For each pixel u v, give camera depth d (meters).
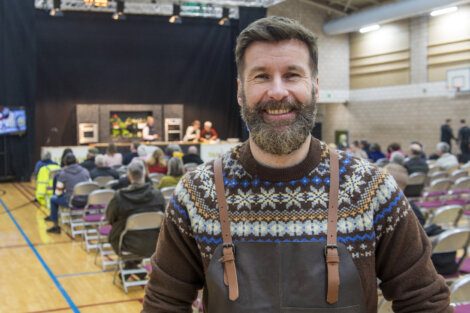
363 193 1.11
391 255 1.14
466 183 6.95
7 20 12.87
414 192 7.08
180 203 1.19
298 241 1.08
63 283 5.32
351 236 1.09
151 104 15.48
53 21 14.38
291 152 1.11
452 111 14.26
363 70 17.12
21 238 7.29
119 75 15.15
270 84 1.12
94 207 7.12
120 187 6.29
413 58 15.34
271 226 1.10
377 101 16.64
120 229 4.87
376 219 1.12
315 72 1.17
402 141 15.86
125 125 14.73
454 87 14.13
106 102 15.05
